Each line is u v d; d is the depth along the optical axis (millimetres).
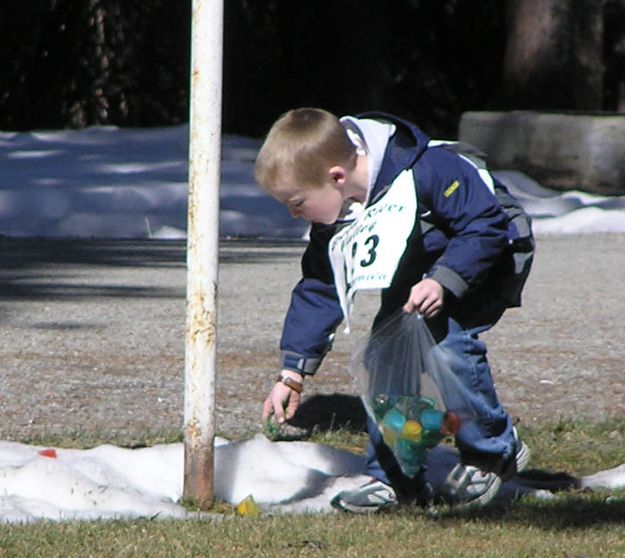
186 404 14352
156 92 73438
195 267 14031
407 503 14367
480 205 13430
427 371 13734
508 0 66812
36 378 21141
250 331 25609
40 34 73312
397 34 80438
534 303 29859
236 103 77250
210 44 13695
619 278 34406
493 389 14250
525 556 11758
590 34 65688
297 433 18016
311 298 14508
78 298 30062
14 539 12180
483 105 80500
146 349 23750
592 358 23531
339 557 11719
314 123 13586
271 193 13836
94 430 17844
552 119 57562
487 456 14312
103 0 72875
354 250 13531
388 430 13789
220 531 12586
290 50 76938
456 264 13266
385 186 13633
